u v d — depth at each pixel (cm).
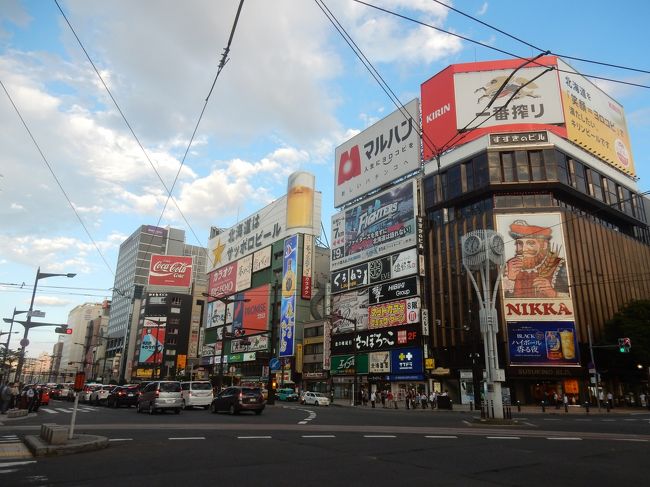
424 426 1947
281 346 7312
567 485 766
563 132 5369
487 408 2248
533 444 1293
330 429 1686
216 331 9481
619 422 2356
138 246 14125
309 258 7475
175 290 11794
